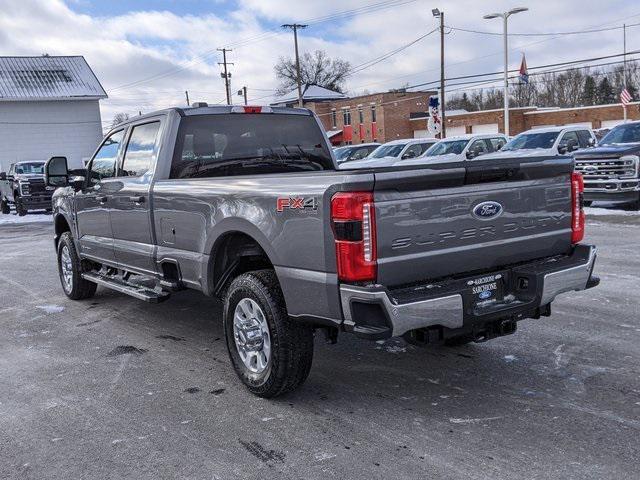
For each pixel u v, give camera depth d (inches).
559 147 601.0
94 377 191.3
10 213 975.0
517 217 159.3
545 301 157.8
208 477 129.0
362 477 126.3
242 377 172.9
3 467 136.3
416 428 147.5
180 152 209.6
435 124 1096.2
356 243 135.3
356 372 186.4
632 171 542.6
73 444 146.0
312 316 148.4
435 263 146.0
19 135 1465.3
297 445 141.5
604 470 125.2
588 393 163.3
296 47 2030.0
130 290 224.5
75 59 1601.9
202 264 184.5
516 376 177.6
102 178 251.9
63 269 305.3
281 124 231.9
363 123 2465.6
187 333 235.9
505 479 123.2
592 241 401.7
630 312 235.9
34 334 243.4
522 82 1370.6
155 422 156.6
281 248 152.9
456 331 147.8
